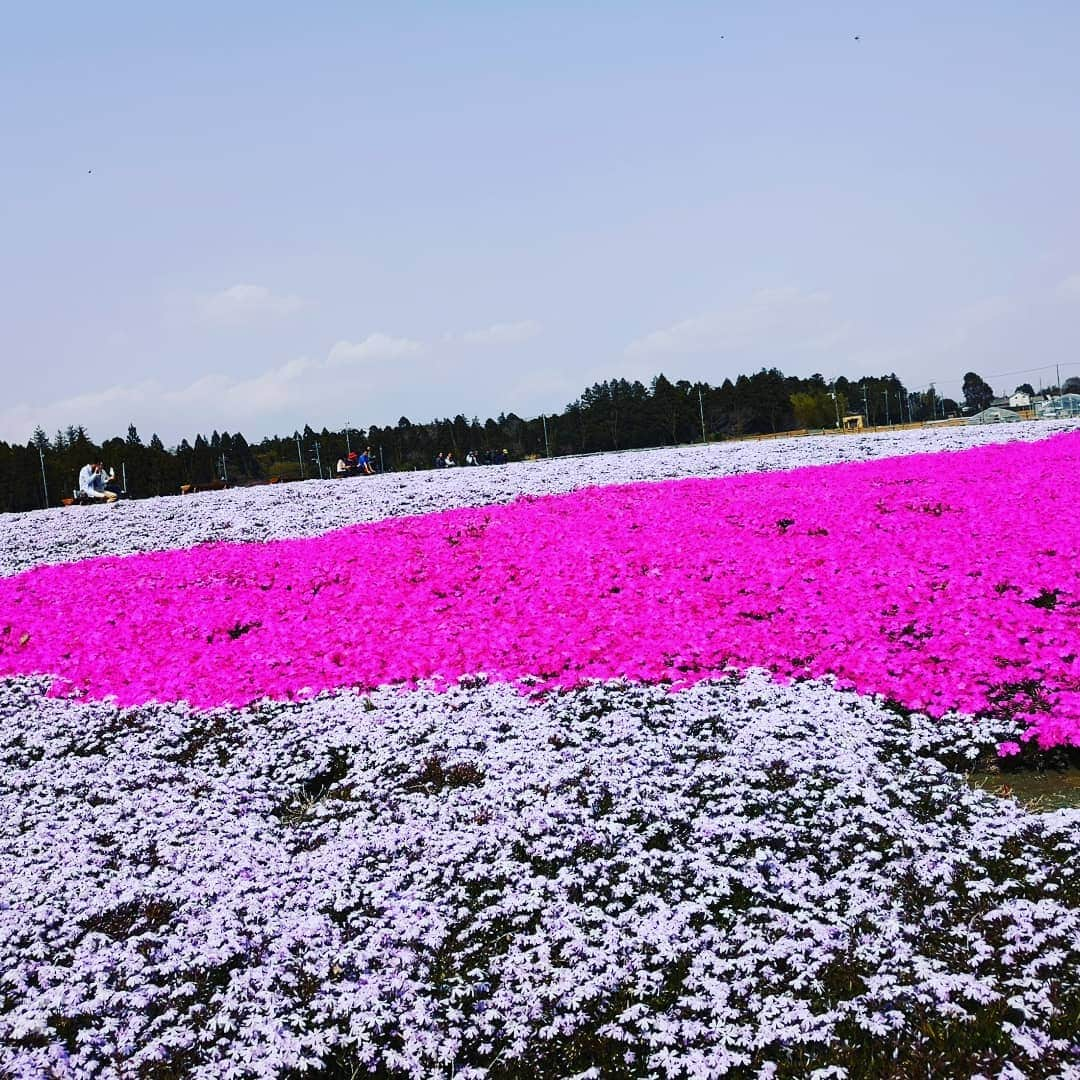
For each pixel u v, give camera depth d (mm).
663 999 7164
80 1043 6996
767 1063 6340
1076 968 6859
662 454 38594
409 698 12891
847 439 37375
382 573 18578
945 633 13336
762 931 7727
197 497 35219
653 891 8344
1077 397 52656
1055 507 18734
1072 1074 5852
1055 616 13523
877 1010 6703
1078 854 8359
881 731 11133
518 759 10734
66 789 11547
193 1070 6641
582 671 13219
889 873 8359
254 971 7516
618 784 9930
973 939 7316
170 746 12711
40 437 136000
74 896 8875
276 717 13102
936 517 19031
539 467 37188
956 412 165000
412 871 8844
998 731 10914
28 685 15383
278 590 18531
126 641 16766
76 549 26094
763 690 12242
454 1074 6617
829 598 14992
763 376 146375
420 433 146500
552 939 7754
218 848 9562
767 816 9336
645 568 17234
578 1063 6715
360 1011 7094
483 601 16594
